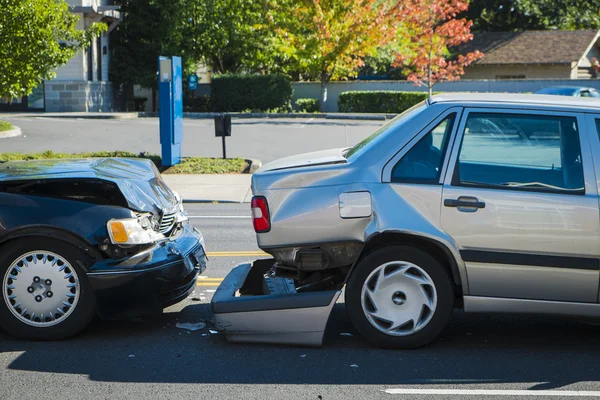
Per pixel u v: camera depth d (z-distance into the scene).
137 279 5.94
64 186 6.48
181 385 5.07
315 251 5.90
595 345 6.09
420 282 5.77
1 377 5.20
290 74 45.75
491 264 5.72
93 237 5.91
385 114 36.81
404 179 5.83
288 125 32.44
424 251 5.77
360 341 6.10
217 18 39.47
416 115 5.98
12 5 17.66
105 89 38.72
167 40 39.28
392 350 5.86
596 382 5.19
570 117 5.83
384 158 5.89
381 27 37.75
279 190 5.94
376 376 5.28
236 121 34.34
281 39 39.53
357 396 4.89
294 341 5.85
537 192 5.71
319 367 5.46
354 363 5.55
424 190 5.77
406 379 5.22
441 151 5.87
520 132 5.84
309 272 6.21
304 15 38.91
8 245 5.89
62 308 5.93
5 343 5.95
